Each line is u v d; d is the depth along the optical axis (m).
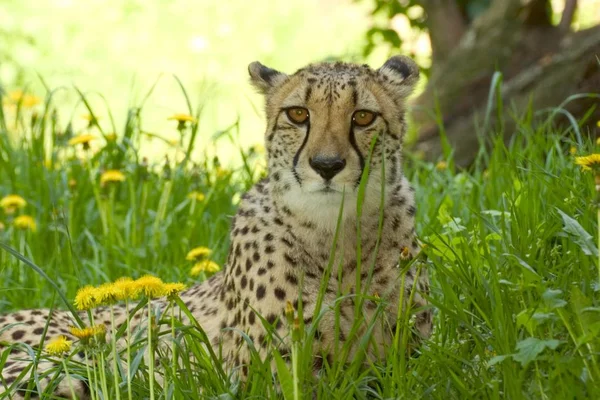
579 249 8.44
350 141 8.58
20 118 15.73
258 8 32.81
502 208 9.38
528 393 7.35
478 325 8.29
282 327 8.59
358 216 7.97
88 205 13.33
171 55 29.77
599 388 7.01
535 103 16.08
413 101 18.11
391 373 8.12
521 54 17.39
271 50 30.31
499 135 11.46
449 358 7.95
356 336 8.57
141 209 12.76
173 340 7.86
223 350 9.22
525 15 17.53
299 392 7.26
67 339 9.86
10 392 8.41
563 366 7.20
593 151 10.16
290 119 8.73
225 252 11.99
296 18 32.31
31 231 12.56
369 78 8.88
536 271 8.48
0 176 14.44
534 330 7.67
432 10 19.61
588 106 15.34
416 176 12.65
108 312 10.22
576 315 7.47
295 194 8.66
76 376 8.09
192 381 7.85
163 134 24.02
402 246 8.84
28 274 11.70
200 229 12.41
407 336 8.25
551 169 10.49
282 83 9.23
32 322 10.06
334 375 7.99
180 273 11.35
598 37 16.14
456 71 17.81
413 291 8.12
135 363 7.74
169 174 12.78
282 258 8.70
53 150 14.21
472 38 18.09
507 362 7.36
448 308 8.39
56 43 29.70
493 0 18.39
